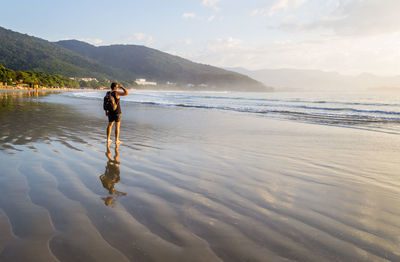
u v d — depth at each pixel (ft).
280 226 7.88
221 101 122.72
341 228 7.86
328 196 10.64
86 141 21.84
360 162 16.89
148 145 21.09
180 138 25.03
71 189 10.50
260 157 17.85
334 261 6.21
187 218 8.25
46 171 12.89
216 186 11.53
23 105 63.98
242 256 6.32
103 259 6.05
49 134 24.63
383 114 59.62
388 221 8.42
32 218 7.88
